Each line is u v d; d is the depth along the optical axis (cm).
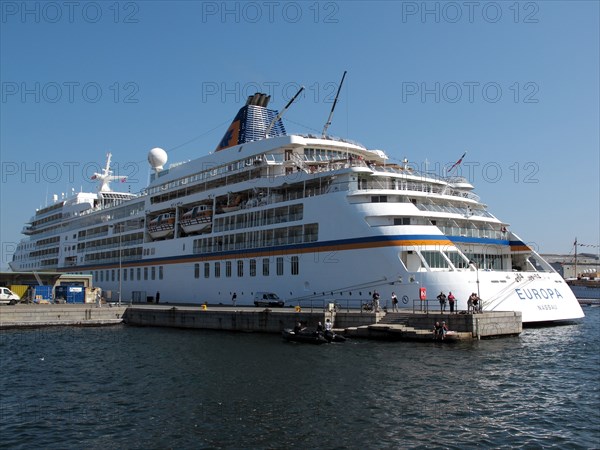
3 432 2238
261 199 6359
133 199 8625
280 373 3219
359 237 5144
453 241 5256
